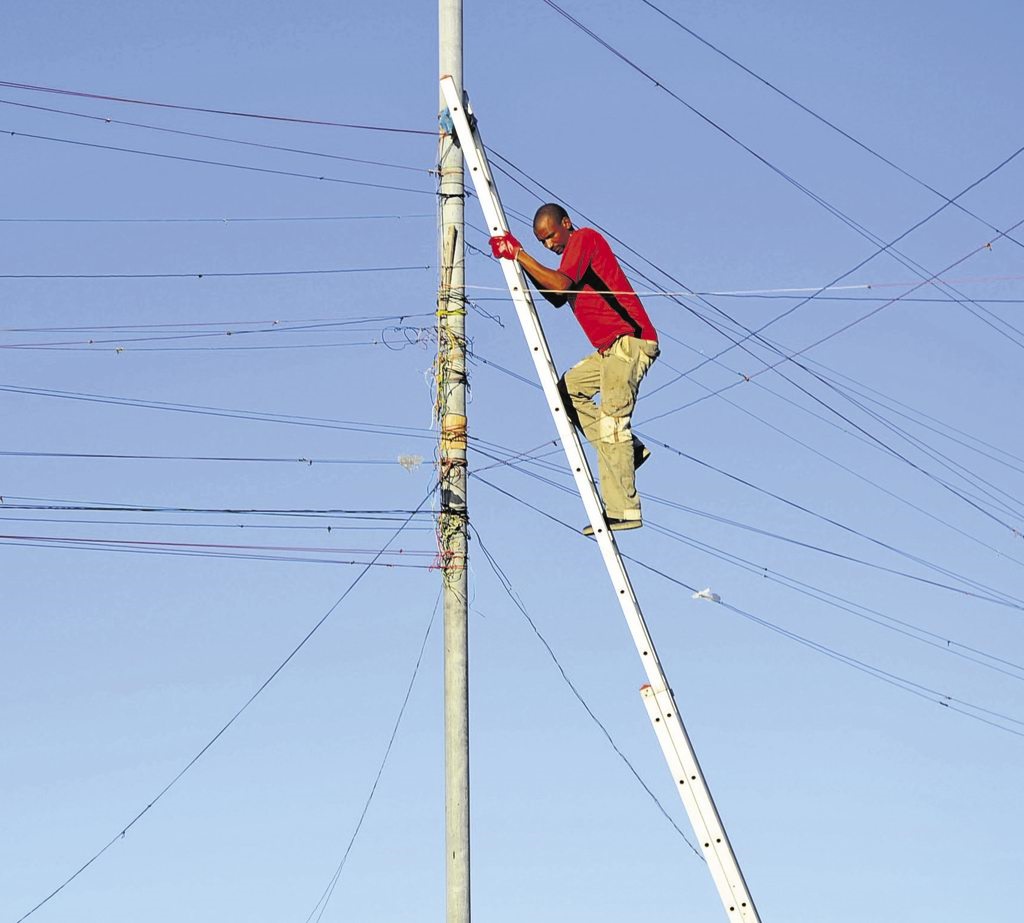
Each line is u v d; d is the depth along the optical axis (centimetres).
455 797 1432
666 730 1132
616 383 1240
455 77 1523
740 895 1095
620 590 1173
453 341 1523
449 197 1543
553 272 1245
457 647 1466
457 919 1402
